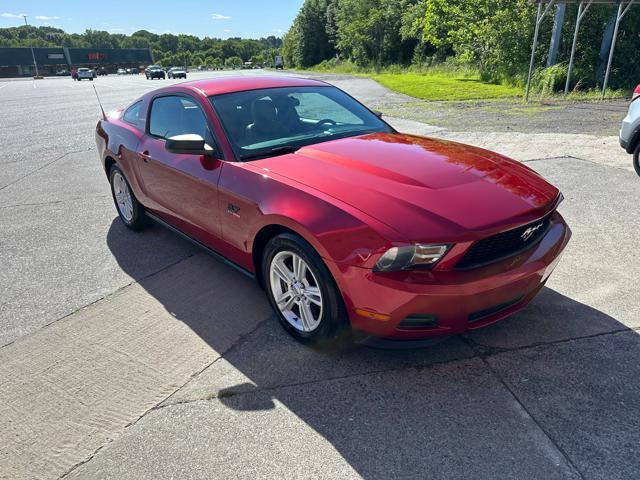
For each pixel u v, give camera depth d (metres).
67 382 2.67
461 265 2.36
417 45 42.09
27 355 2.94
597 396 2.37
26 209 5.91
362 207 2.46
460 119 11.69
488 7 23.06
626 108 12.69
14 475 2.07
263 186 2.88
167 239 4.77
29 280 3.95
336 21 65.44
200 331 3.12
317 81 4.32
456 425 2.23
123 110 5.06
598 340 2.81
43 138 11.59
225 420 2.33
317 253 2.56
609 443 2.09
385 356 2.77
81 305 3.52
